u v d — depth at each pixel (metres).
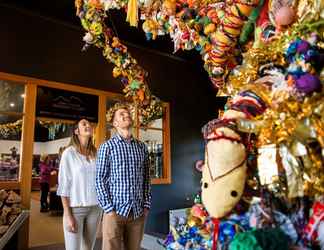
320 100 0.65
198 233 0.80
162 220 5.80
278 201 0.72
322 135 0.62
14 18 4.49
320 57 0.72
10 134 4.29
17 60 4.43
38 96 4.56
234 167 0.68
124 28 5.50
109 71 5.44
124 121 2.07
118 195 1.93
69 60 4.98
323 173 0.65
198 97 7.06
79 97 5.02
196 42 1.37
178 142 6.44
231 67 1.20
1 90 4.29
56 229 5.14
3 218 3.68
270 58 0.83
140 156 2.06
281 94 0.69
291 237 0.67
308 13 0.82
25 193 4.19
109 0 1.85
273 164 0.69
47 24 4.82
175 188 6.18
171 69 6.62
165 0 1.38
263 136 0.69
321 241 0.65
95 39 2.89
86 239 2.24
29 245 4.16
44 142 12.97
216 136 0.71
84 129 2.39
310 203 0.70
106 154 1.98
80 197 2.21
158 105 4.54
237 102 0.77
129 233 1.98
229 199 0.68
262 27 1.00
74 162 2.26
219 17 1.15
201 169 0.79
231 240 0.67
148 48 6.25
